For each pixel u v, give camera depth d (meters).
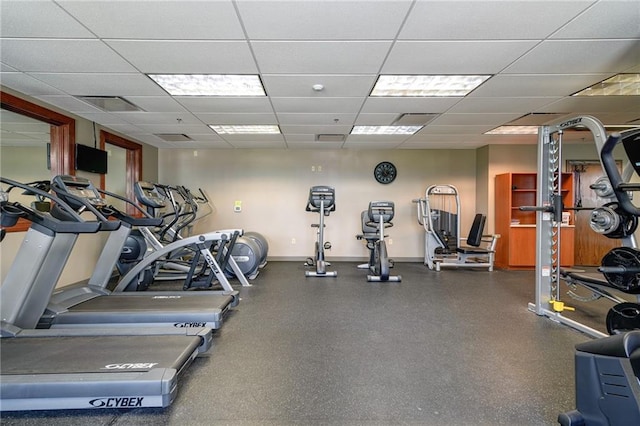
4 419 1.81
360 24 2.23
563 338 2.99
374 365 2.48
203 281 4.54
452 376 2.32
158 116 4.50
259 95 3.67
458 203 6.28
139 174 6.23
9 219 2.21
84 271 4.60
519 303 4.07
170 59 2.76
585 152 6.52
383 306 3.93
